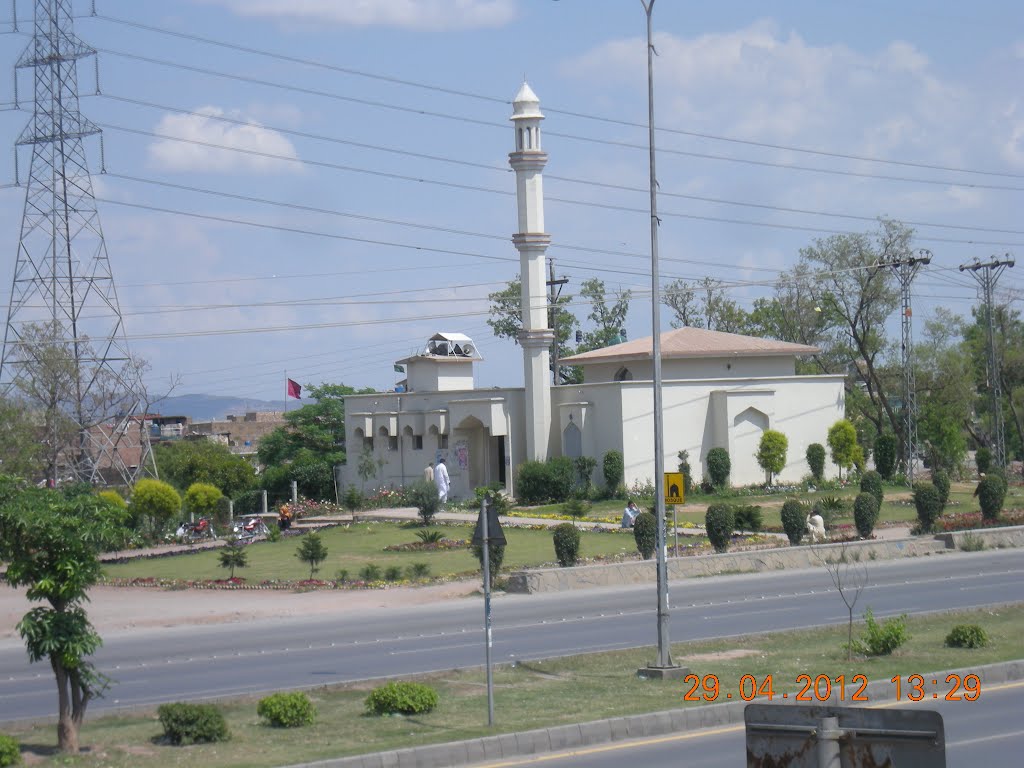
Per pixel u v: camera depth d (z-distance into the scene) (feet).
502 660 67.41
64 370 202.90
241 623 93.91
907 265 192.95
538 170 187.01
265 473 239.50
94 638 47.21
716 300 283.59
